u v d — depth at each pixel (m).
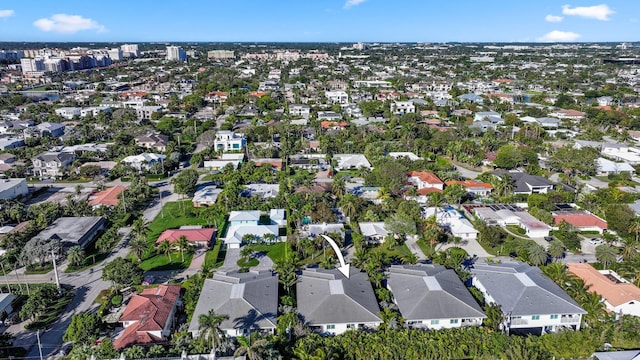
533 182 155.12
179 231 119.62
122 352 69.75
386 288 93.75
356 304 83.12
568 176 168.75
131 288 96.38
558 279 91.44
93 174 173.00
